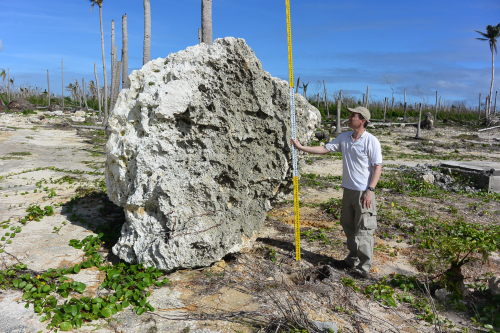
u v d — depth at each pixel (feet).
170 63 17.69
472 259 16.25
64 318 13.15
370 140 16.39
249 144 18.08
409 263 18.86
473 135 96.94
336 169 47.93
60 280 15.55
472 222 27.09
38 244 19.66
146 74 18.17
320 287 15.71
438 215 28.17
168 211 16.51
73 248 19.29
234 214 18.03
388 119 131.64
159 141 16.66
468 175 41.16
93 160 47.93
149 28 51.24
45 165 43.47
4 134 69.05
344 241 21.20
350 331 13.01
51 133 75.00
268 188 19.11
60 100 176.76
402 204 30.94
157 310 14.03
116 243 18.19
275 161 18.81
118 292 14.75
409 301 15.14
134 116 17.57
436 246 19.94
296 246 18.34
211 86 16.89
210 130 17.07
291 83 17.99
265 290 15.43
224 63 16.81
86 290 15.28
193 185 16.70
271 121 18.20
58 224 22.82
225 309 14.14
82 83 148.15
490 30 142.92
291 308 13.17
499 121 123.54
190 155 17.04
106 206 25.93
